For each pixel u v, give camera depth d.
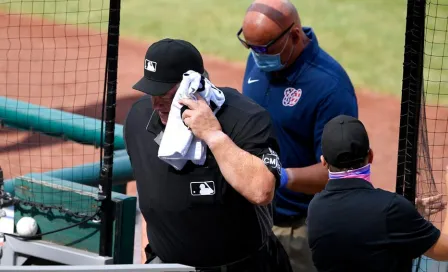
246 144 13.94
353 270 13.35
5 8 51.41
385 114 39.53
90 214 16.84
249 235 14.52
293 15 17.19
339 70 17.62
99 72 38.31
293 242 18.05
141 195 14.71
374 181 31.81
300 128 17.53
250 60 19.17
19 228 17.36
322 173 17.17
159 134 14.47
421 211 15.76
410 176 14.88
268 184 13.39
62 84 40.00
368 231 13.07
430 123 34.44
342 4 56.53
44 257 17.20
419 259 16.56
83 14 50.38
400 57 47.88
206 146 13.83
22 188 17.83
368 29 52.19
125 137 15.12
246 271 14.73
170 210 14.27
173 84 13.85
